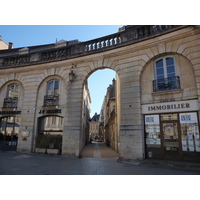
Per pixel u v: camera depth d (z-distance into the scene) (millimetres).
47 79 11945
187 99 7645
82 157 9969
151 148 8250
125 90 9227
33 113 11492
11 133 12141
